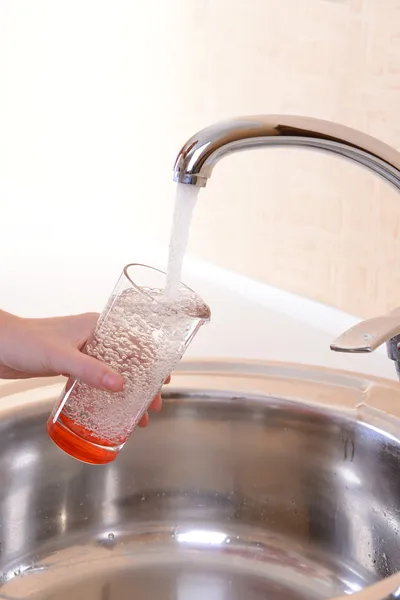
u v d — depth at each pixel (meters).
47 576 0.78
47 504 0.80
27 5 2.80
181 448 0.85
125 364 0.63
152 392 0.64
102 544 0.82
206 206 1.84
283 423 0.83
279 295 1.58
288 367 0.89
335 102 1.40
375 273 1.33
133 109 2.20
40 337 0.67
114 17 2.24
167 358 0.63
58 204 2.77
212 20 1.77
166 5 1.96
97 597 0.76
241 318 1.49
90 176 2.52
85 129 2.51
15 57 2.97
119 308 0.63
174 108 1.99
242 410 0.84
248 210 1.68
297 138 0.62
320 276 1.47
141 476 0.84
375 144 0.64
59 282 1.79
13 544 0.79
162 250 2.09
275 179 1.58
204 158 0.60
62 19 2.56
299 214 1.52
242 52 1.67
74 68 2.53
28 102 2.92
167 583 0.79
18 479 0.79
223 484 0.85
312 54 1.45
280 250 1.59
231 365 0.89
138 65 2.14
